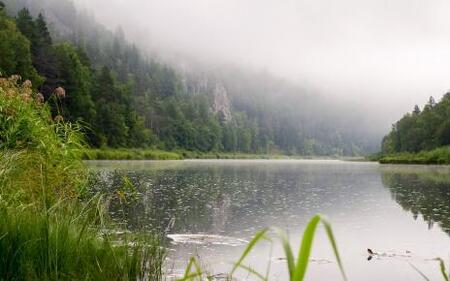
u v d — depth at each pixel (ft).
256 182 88.22
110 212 39.22
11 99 28.37
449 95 338.95
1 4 184.03
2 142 26.27
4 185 20.80
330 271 22.79
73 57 219.20
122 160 194.49
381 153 401.08
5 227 14.16
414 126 321.11
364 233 34.12
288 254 4.61
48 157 27.20
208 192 63.36
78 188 27.37
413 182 88.99
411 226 37.24
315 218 4.41
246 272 21.66
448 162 222.28
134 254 16.70
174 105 406.00
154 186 67.26
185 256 24.70
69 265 14.85
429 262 24.89
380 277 21.72
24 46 149.28
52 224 15.98
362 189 73.05
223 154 437.17
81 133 32.68
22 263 13.66
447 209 47.75
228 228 34.94
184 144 379.96
